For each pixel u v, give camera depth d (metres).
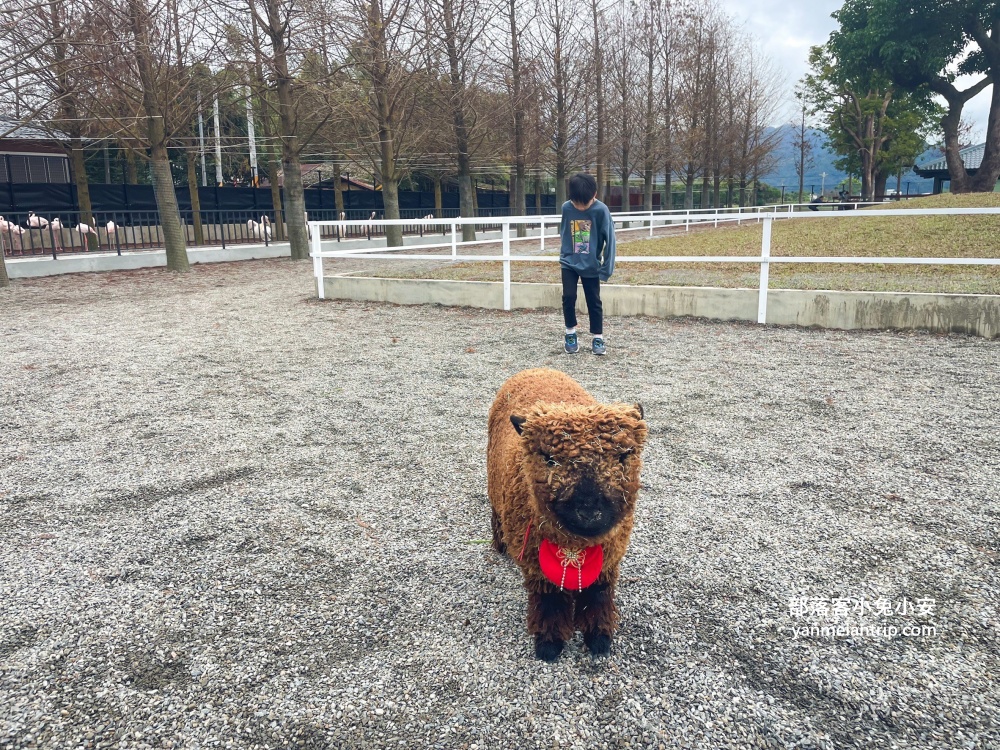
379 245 26.88
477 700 2.50
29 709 2.46
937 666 2.65
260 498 4.23
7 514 4.04
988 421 5.30
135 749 2.29
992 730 2.33
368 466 4.73
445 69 24.66
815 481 4.30
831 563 3.38
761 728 2.36
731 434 5.17
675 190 67.19
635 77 36.47
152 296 13.67
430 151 27.64
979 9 28.91
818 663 2.67
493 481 3.06
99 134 22.44
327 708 2.47
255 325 10.15
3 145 26.94
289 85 21.03
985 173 30.64
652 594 3.14
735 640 2.82
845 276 11.14
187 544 3.66
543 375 3.22
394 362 7.69
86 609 3.08
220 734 2.35
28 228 21.08
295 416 5.84
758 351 7.81
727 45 43.47
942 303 8.38
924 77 32.12
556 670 2.66
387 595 3.18
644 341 8.50
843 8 33.44
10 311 11.78
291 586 3.26
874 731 2.34
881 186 54.06
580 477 2.31
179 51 18.56
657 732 2.34
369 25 19.62
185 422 5.72
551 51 29.11
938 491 4.11
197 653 2.78
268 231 27.09
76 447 5.15
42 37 16.14
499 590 3.21
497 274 12.93
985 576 3.23
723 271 12.49
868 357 7.39
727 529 3.72
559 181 32.84
